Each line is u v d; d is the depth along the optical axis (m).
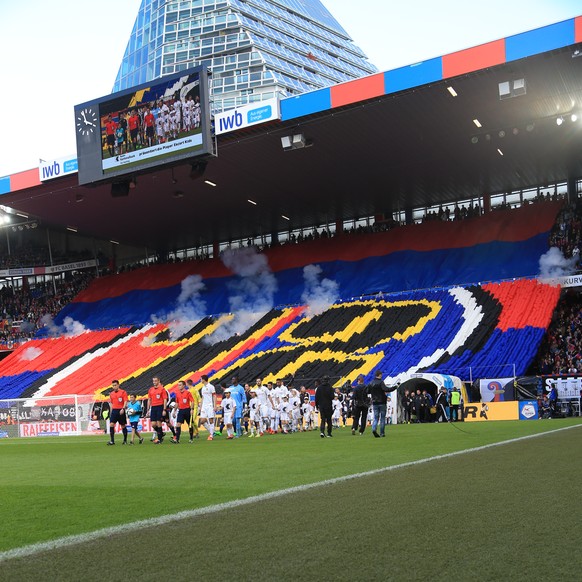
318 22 91.75
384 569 4.80
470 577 4.56
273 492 8.45
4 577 4.92
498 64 29.47
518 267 41.50
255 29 75.88
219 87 73.00
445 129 36.62
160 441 21.58
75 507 8.15
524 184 47.59
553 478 8.62
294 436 22.23
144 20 82.12
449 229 47.38
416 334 37.81
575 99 33.47
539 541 5.40
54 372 48.44
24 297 60.62
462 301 39.72
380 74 31.95
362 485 8.73
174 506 7.87
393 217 53.03
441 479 8.95
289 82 73.81
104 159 37.00
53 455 17.61
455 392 29.33
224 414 22.94
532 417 28.89
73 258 61.16
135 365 45.66
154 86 35.31
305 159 40.38
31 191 42.78
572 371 33.50
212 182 43.75
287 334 42.84
